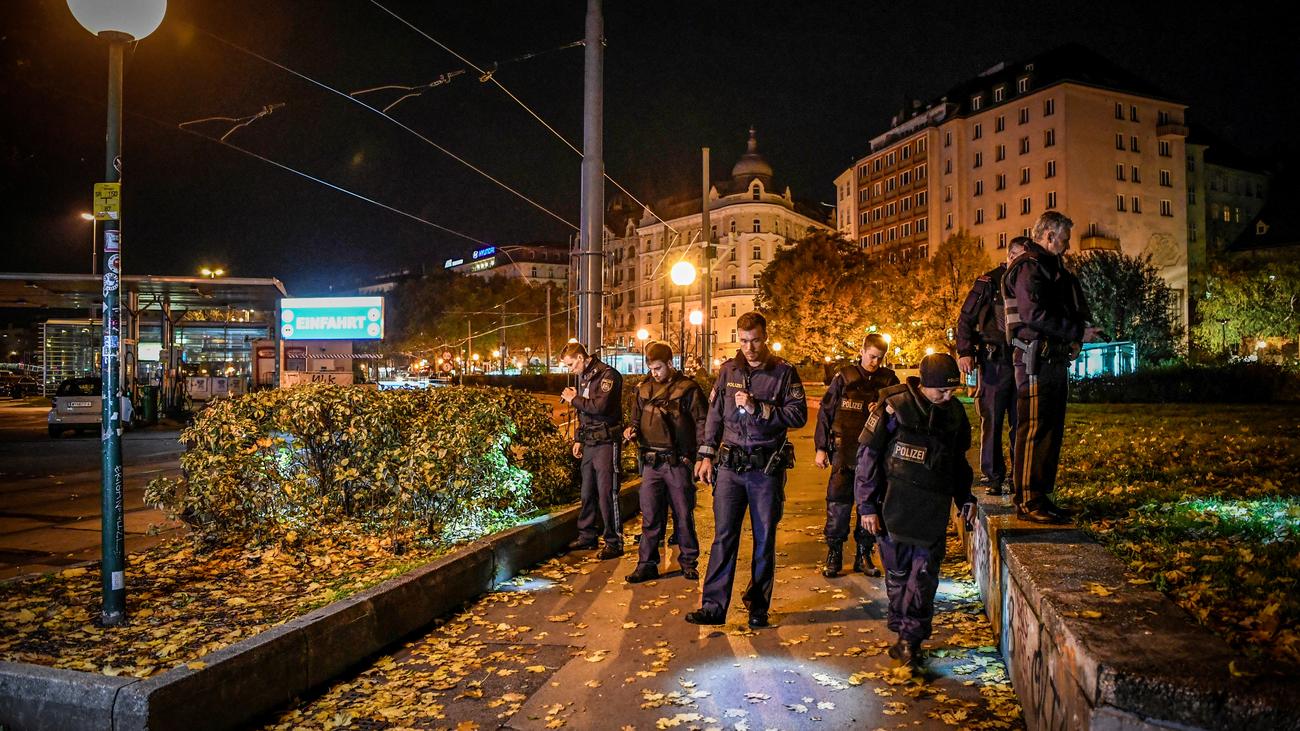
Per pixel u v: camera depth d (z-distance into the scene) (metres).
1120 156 65.38
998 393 6.61
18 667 4.26
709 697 4.57
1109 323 44.88
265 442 7.28
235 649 4.43
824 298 53.44
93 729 3.96
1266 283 53.53
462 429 7.65
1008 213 68.12
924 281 52.66
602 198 10.32
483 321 87.62
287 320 17.81
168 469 15.74
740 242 95.00
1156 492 6.93
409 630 5.79
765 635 5.60
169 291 28.80
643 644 5.51
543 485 9.35
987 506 5.99
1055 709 3.34
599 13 10.41
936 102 77.06
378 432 7.66
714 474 6.04
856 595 6.51
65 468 15.98
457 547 7.12
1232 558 4.55
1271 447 9.95
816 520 9.88
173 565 6.80
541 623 6.04
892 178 80.62
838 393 7.16
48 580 6.31
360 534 7.47
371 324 17.67
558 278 135.62
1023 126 66.81
